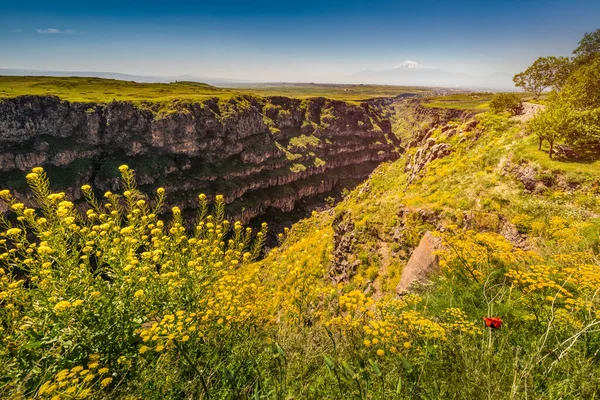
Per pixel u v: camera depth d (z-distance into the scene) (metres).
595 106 26.34
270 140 184.12
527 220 13.54
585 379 3.18
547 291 5.59
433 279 8.38
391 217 18.59
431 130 42.62
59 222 6.02
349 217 22.08
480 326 4.85
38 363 4.33
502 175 19.59
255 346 4.70
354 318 4.72
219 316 5.18
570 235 10.08
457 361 3.69
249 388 3.70
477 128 30.19
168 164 133.62
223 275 7.31
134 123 129.25
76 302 4.59
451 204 17.58
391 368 3.64
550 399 3.10
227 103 162.38
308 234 29.06
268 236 121.56
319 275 20.77
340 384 3.40
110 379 3.46
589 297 4.92
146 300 5.64
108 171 118.06
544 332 4.37
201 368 4.05
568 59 43.09
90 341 4.76
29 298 5.39
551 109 20.09
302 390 3.48
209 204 139.38
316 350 4.27
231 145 159.12
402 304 6.25
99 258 6.14
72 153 115.00
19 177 104.12
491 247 7.59
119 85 199.12
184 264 7.41
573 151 18.69
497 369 3.55
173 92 191.88
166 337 4.12
